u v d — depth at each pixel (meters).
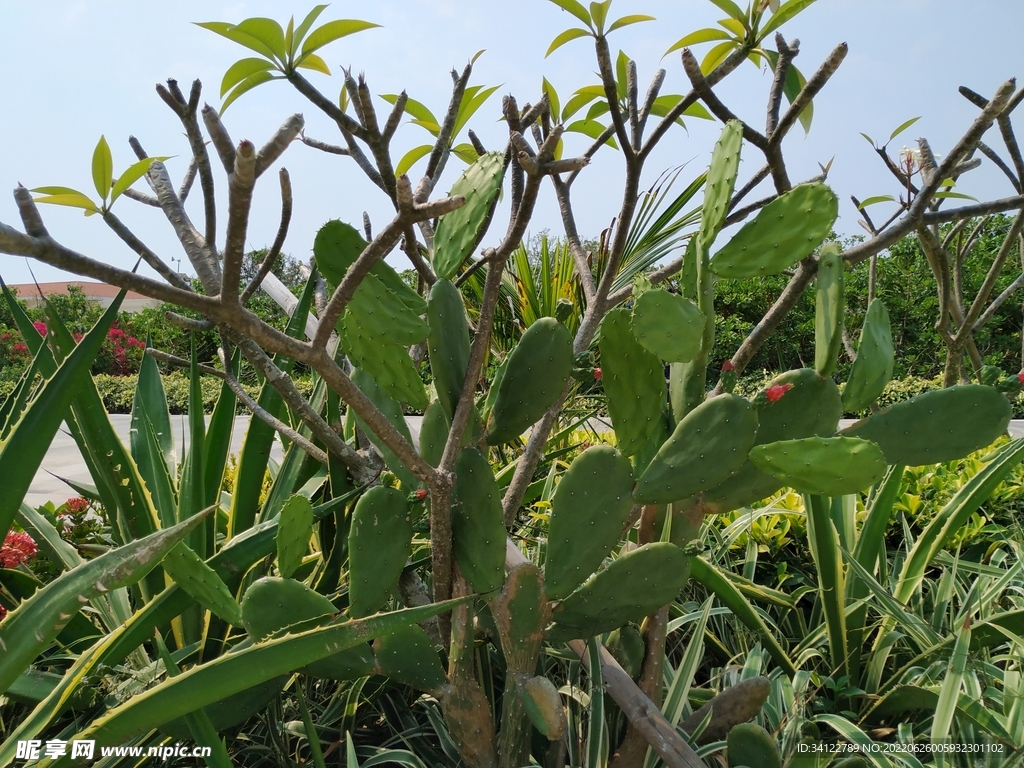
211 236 1.32
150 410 2.36
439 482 1.24
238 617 1.32
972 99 1.76
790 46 1.50
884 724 1.86
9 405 1.91
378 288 1.22
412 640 1.36
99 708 1.53
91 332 1.26
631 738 1.49
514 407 1.41
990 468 1.95
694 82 1.25
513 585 1.32
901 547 2.76
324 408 2.10
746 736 1.39
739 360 1.54
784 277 9.88
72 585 1.08
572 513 1.33
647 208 2.99
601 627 1.40
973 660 1.73
